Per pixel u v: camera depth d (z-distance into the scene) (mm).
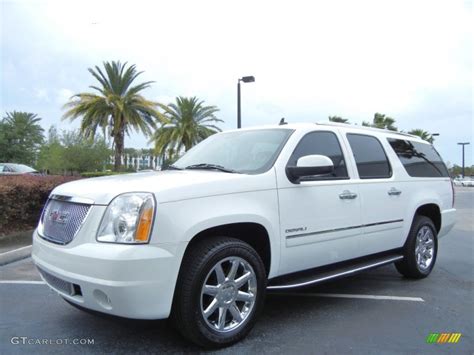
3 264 6492
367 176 4832
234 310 3502
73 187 3551
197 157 4684
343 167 4578
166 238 3053
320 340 3654
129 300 2916
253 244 3885
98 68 27078
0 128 55094
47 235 3492
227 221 3393
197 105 35250
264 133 4477
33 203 9383
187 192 3256
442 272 6195
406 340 3684
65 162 44219
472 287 5395
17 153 56062
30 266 6344
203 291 3270
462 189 48094
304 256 4043
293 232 3910
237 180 3598
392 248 5172
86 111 27672
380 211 4863
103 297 2992
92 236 3088
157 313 3029
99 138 45125
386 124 40156
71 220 3273
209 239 3408
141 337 3650
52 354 3338
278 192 3830
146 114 29000
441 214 6020
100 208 3131
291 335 3752
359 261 4777
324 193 4211
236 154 4316
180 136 34656
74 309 4367
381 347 3531
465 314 4367
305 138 4316
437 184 6020
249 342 3584
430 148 6328
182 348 3439
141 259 2936
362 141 5000
